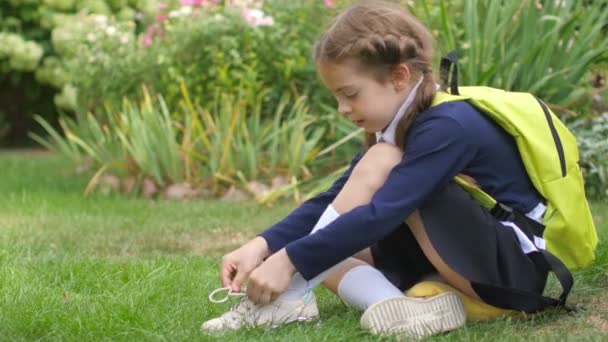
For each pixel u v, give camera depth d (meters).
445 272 2.72
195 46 7.38
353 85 2.66
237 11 7.43
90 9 10.96
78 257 4.19
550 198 2.79
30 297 3.22
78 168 8.23
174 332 2.78
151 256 4.43
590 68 6.32
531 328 2.80
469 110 2.71
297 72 7.26
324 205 2.96
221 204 6.29
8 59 11.62
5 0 11.47
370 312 2.68
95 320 2.90
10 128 12.80
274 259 2.65
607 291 3.32
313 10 7.49
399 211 2.59
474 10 6.09
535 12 6.09
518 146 2.76
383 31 2.64
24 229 5.20
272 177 6.75
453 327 2.76
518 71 6.13
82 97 8.12
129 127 7.14
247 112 7.41
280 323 2.80
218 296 3.35
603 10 6.69
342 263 2.82
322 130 6.89
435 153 2.63
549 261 2.76
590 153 5.98
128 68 7.82
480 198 2.73
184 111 7.27
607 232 4.31
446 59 2.85
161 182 6.88
